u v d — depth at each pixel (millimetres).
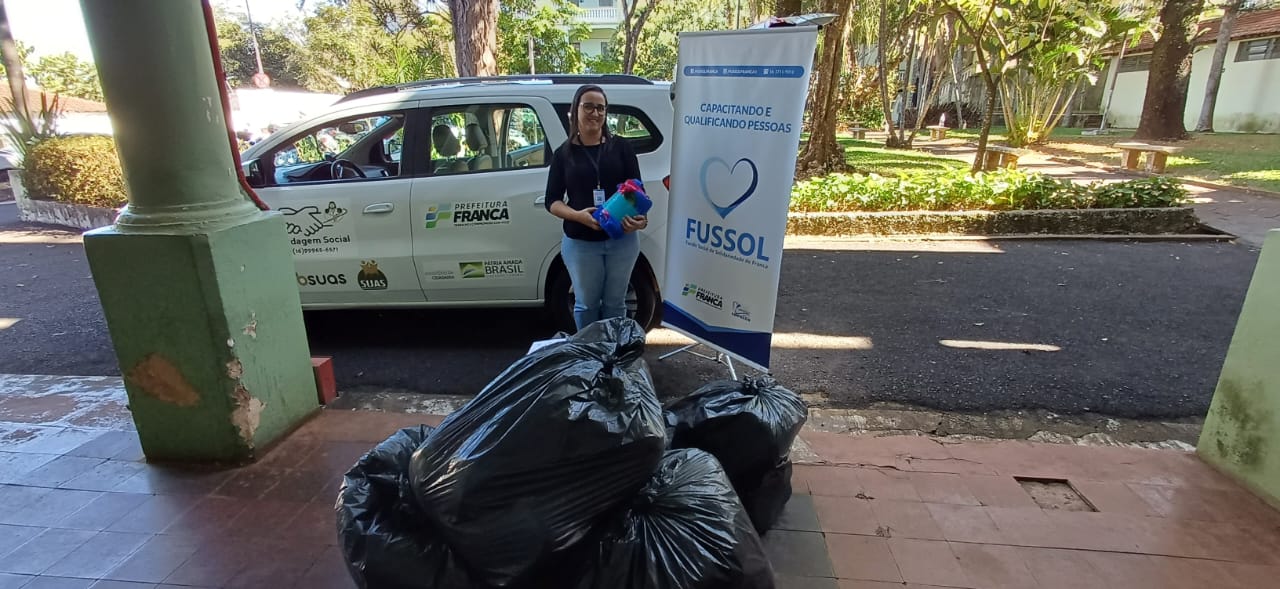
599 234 3375
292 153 4363
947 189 8008
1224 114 21812
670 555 1671
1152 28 19359
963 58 25875
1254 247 7055
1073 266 6379
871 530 2451
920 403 3641
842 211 8078
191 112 2609
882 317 5016
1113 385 3818
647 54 27938
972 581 2184
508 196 4078
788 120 2973
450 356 4379
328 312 5309
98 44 2475
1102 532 2436
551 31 16000
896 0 21125
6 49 12188
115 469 2873
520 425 1640
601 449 1648
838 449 3078
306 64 36219
